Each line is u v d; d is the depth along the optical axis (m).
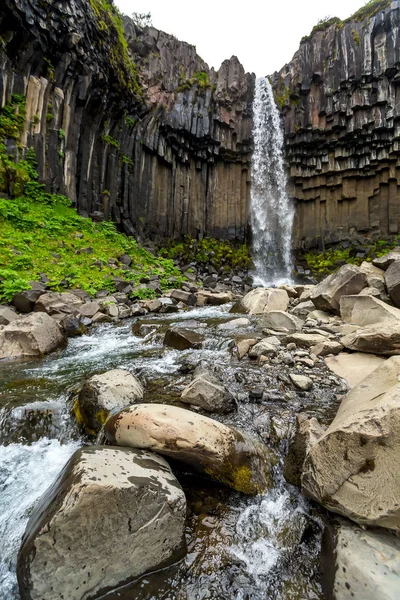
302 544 2.36
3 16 12.00
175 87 22.27
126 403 3.73
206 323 7.72
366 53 21.48
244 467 2.80
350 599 1.89
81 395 3.87
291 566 2.24
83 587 2.01
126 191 18.47
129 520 2.16
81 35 14.61
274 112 24.75
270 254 24.58
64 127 14.71
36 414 3.84
